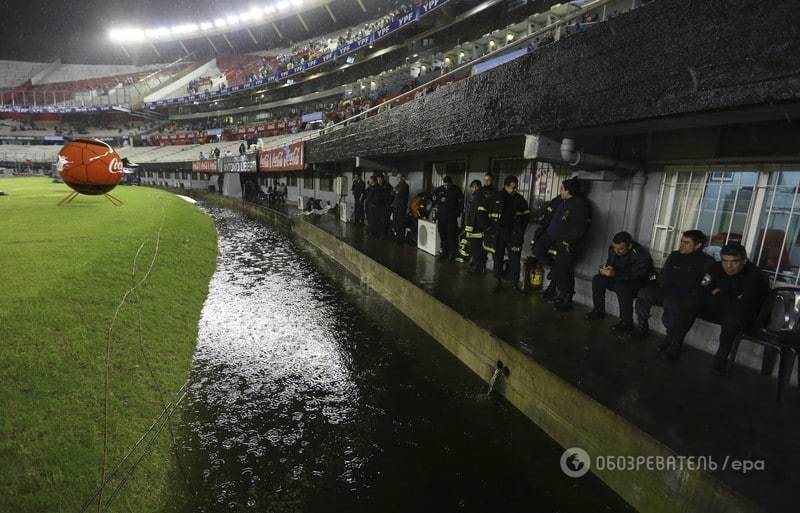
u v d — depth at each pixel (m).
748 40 2.86
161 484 3.29
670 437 2.98
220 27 51.50
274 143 30.08
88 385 3.90
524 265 6.56
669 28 3.33
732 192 4.37
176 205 16.92
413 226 10.54
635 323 5.17
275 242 13.75
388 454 3.70
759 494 2.47
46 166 46.38
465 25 22.91
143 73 60.19
